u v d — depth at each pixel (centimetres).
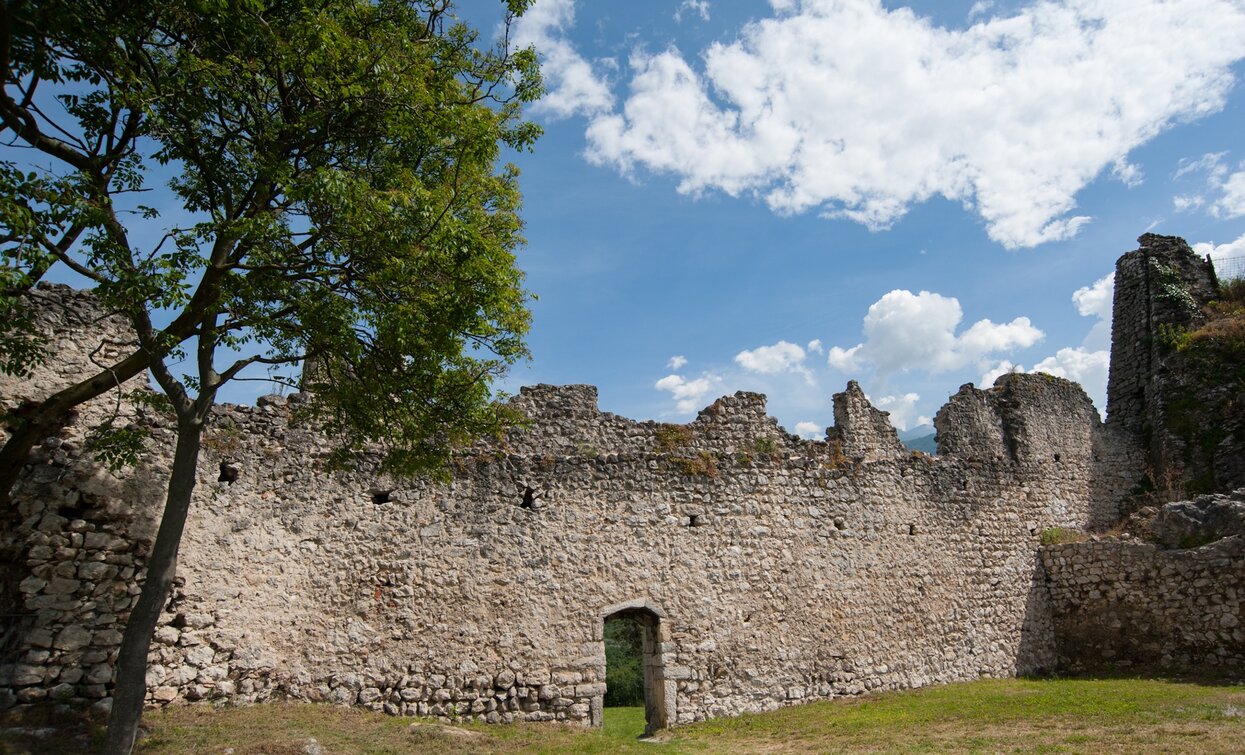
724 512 1767
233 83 1058
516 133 1232
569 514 1623
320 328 1042
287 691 1347
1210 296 2823
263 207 1088
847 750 1229
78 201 896
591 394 1889
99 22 930
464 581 1512
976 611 2084
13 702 1102
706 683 1647
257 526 1384
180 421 972
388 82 1061
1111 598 2144
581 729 1469
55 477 1197
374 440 1206
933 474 2123
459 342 1133
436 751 1195
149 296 932
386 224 1046
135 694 891
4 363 1114
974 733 1288
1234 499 2109
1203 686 1709
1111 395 2948
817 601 1823
